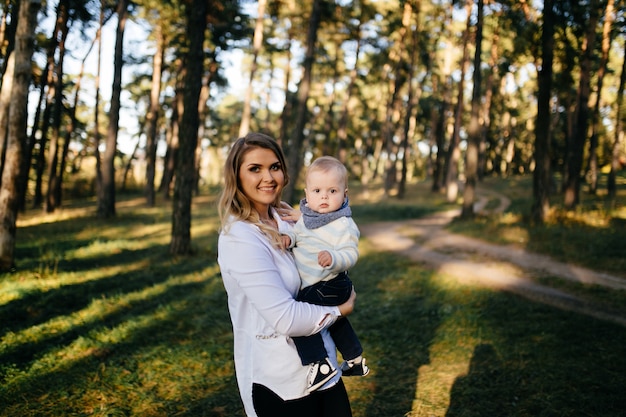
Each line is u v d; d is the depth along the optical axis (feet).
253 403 6.53
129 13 74.18
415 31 100.68
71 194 135.64
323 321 6.33
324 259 6.62
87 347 17.98
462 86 92.94
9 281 26.17
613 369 16.35
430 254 41.47
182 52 84.74
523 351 18.21
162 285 27.68
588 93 67.21
